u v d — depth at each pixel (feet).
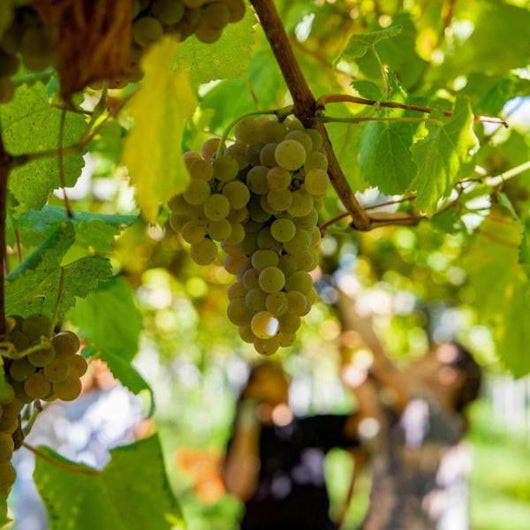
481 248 6.84
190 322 14.46
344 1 7.02
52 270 4.17
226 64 4.38
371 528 13.16
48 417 15.57
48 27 2.65
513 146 6.42
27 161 3.09
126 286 6.78
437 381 13.39
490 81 6.75
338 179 4.52
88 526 5.42
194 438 28.30
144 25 3.00
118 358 5.79
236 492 13.11
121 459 5.40
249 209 3.88
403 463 13.00
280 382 13.38
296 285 3.91
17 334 3.52
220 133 6.74
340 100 4.10
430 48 6.86
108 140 6.97
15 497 19.85
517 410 35.94
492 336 7.04
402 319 15.52
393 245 12.14
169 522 5.52
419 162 4.59
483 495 32.30
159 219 6.17
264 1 3.79
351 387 13.48
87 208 9.02
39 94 4.11
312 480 13.00
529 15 6.81
